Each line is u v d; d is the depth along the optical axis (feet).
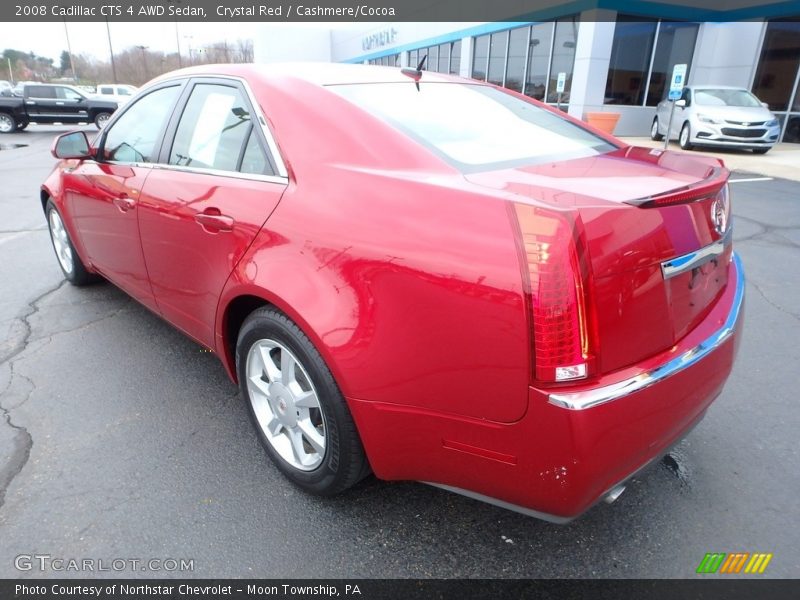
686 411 5.69
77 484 7.43
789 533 6.74
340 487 6.72
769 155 42.60
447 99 8.25
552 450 4.84
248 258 6.85
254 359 7.41
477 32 67.82
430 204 5.40
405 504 7.16
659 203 5.11
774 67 50.16
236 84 8.03
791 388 9.90
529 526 6.82
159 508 7.03
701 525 6.84
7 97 68.44
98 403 9.30
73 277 14.03
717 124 41.75
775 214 23.72
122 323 12.37
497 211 4.92
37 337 11.65
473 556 6.39
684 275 5.63
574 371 4.73
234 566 6.24
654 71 55.52
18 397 9.43
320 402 6.33
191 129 8.59
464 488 5.64
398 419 5.65
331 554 6.40
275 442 7.44
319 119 6.92
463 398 5.16
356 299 5.66
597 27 50.44
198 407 9.23
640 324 5.14
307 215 6.29
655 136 51.11
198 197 7.86
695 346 5.72
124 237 9.98
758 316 13.03
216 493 7.30
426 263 5.18
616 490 5.52
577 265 4.59
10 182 32.96
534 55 59.77
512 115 8.41
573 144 7.72
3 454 7.98
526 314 4.66
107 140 10.92
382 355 5.52
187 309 8.73
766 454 8.16
